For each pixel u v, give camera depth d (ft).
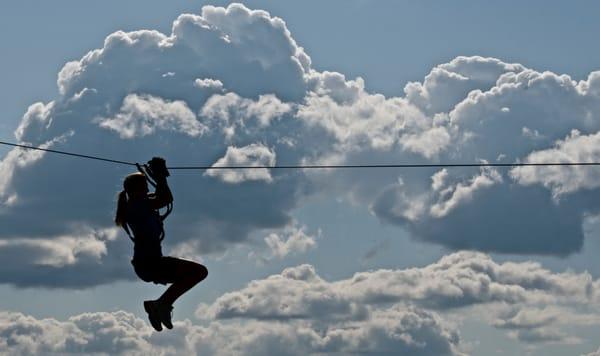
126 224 77.41
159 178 78.54
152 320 76.59
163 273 76.59
